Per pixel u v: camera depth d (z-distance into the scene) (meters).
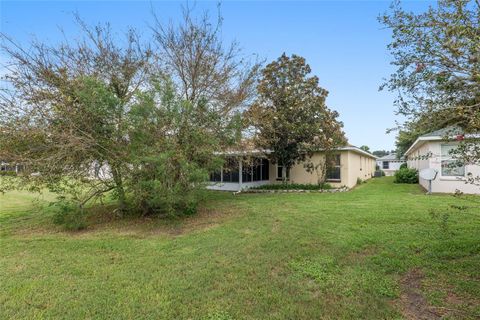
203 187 7.39
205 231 6.32
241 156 11.60
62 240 5.88
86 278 3.93
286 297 3.31
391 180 21.62
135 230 6.66
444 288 3.39
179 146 7.05
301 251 4.75
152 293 3.46
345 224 6.39
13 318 2.96
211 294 3.41
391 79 3.41
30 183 6.73
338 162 15.58
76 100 6.93
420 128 3.32
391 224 6.26
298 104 13.44
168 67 9.37
